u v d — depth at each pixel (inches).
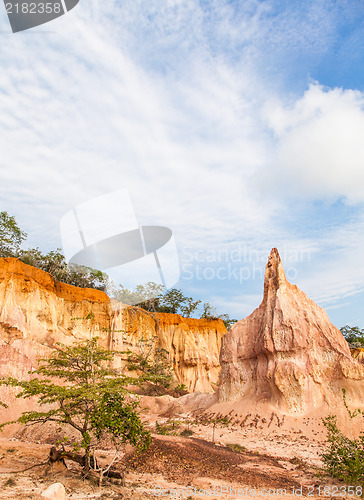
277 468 662.5
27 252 1983.3
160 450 639.8
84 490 431.8
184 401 1406.3
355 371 1104.2
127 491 449.1
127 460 599.8
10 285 1464.1
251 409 1130.0
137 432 514.0
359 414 1028.5
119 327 1897.1
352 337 3211.1
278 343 1197.7
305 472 649.0
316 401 1084.5
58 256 2073.1
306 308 1280.8
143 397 1446.9
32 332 1453.0
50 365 604.4
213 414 1181.7
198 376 2281.0
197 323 2583.7
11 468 499.5
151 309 2667.3
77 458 503.2
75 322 1768.0
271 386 1144.2
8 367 1011.3
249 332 1343.5
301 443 906.1
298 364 1153.4
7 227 1863.9
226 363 1344.7
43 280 1672.0
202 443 753.0
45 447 650.2
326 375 1132.5
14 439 794.8
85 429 512.1
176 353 2359.7
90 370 590.2
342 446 685.9
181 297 2878.9
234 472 594.9
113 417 509.0
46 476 461.4
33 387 514.0
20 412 910.4
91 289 1924.2
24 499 350.9
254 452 786.2
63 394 494.0
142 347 2068.2
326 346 1176.2
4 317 1363.2
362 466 585.6
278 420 1043.9
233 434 964.6
